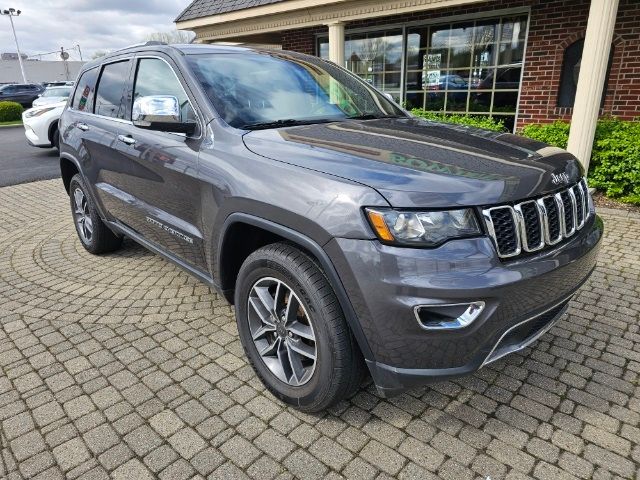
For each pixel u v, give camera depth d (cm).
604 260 423
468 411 240
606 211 562
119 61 377
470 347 191
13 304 368
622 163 579
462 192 191
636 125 622
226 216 245
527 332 221
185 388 262
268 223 220
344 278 194
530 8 770
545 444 217
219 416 239
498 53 838
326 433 226
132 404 249
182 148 281
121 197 362
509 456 211
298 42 1139
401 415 238
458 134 267
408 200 186
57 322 337
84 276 419
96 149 386
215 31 1084
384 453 214
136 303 362
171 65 306
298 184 210
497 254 193
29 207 700
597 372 268
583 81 574
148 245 354
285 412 241
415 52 954
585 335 305
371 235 186
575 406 242
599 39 553
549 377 265
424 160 212
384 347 194
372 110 332
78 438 226
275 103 294
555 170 225
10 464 212
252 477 203
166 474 205
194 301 364
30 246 514
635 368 271
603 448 214
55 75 6512
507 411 239
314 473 204
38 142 1123
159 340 310
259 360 253
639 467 204
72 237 539
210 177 254
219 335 315
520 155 232
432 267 183
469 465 206
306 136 248
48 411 246
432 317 188
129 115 351
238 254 265
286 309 233
